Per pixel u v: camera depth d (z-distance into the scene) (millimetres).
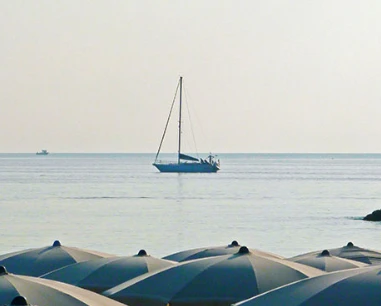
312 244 95250
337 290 26984
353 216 134375
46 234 104562
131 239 99438
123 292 34156
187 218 130250
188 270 35094
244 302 27891
